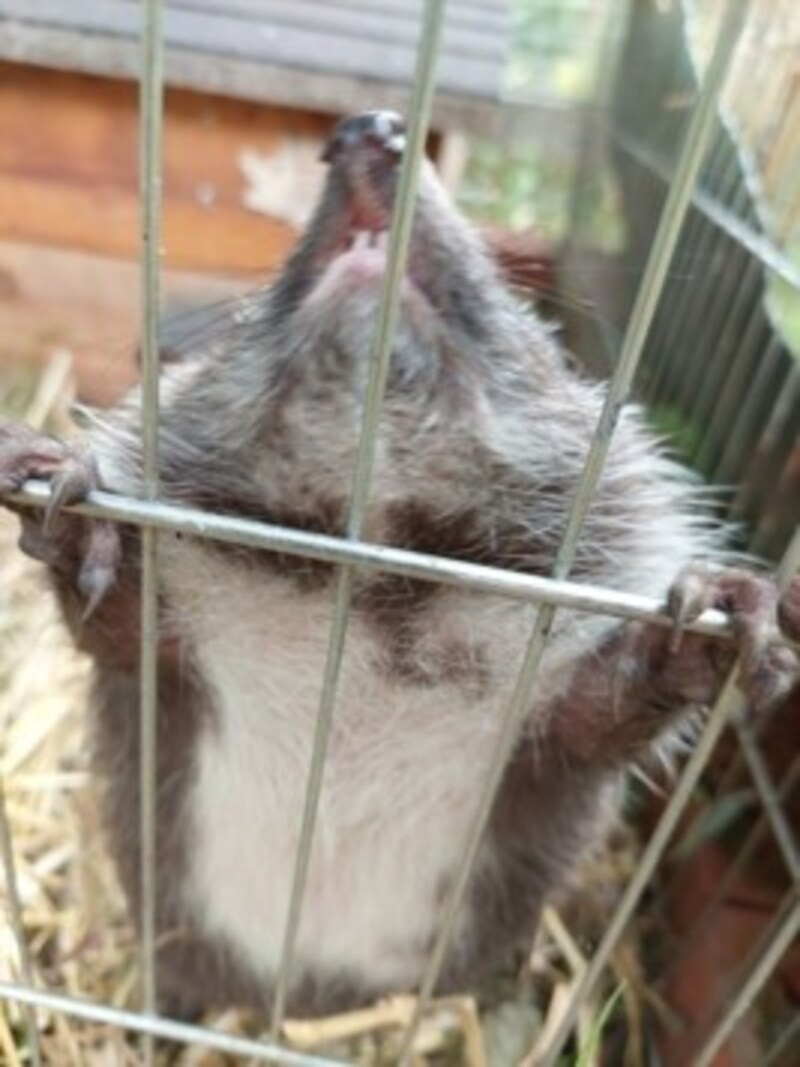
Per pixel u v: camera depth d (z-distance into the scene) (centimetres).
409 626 29
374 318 25
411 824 33
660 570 32
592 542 31
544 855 35
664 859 45
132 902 37
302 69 55
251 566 29
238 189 58
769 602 23
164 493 29
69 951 40
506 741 26
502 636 29
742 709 42
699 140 18
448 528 28
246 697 31
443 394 26
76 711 47
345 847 33
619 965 42
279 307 28
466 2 63
